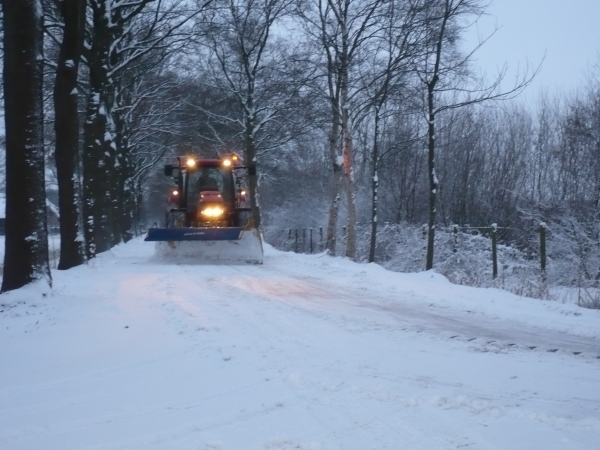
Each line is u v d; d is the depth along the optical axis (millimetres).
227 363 7992
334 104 25641
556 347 9172
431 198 21344
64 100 18328
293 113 33031
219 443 5383
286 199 53375
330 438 5496
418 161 37719
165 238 21297
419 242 28578
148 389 7020
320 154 51719
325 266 20500
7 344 9219
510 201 34281
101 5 21562
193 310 11781
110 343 9148
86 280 15984
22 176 12305
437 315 11750
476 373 7637
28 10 12109
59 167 18672
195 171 24031
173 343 9086
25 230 12336
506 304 13125
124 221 42656
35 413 6305
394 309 12375
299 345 8977
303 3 24969
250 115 35281
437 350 8844
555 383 7254
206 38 28828
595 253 20797
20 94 12227
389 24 23438
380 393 6734
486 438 5488
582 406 6438
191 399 6633
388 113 27953
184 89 37688
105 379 7453
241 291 14633
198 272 18766
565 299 15961
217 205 22797
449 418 6000
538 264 21781
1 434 5734
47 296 12188
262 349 8688
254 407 6328
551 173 35438
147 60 29219
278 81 30188
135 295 13633
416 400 6516
